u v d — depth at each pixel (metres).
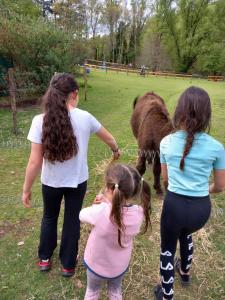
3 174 5.24
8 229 3.72
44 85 12.13
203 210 2.26
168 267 2.49
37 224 3.82
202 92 2.13
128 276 3.04
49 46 12.70
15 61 11.76
